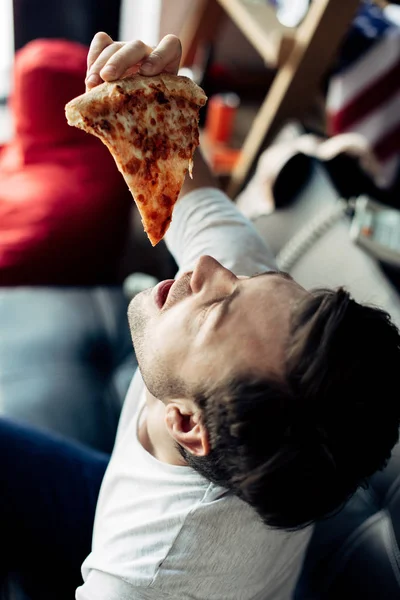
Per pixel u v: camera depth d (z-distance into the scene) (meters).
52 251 1.50
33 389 1.11
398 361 0.66
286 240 1.32
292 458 0.63
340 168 1.41
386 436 0.67
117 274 1.86
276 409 0.64
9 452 0.97
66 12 1.94
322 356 0.62
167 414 0.71
